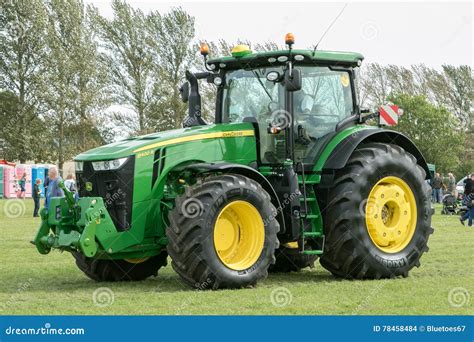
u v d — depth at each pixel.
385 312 6.03
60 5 40.62
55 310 6.20
